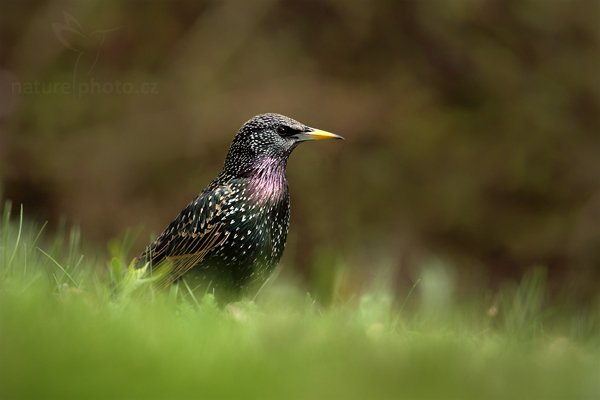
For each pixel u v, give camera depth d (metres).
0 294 4.46
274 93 17.34
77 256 6.58
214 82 17.50
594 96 17.66
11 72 17.47
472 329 6.32
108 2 17.64
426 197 17.28
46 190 16.95
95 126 17.34
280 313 5.89
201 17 17.95
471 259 17.08
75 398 3.10
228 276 6.75
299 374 3.49
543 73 17.78
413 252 16.78
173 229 6.87
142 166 17.09
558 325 6.87
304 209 16.67
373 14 17.70
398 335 5.43
